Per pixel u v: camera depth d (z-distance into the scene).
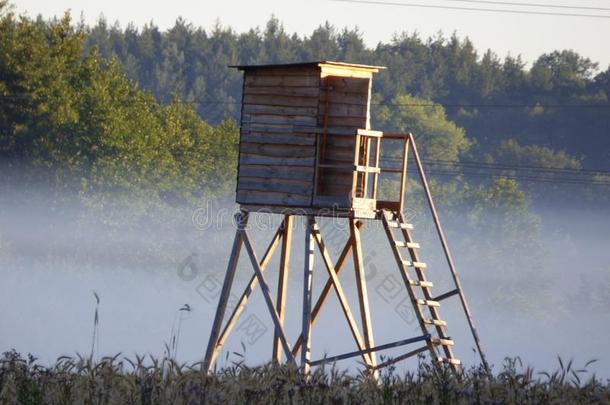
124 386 61.97
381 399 66.25
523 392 66.25
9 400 60.88
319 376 67.94
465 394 65.56
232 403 62.50
